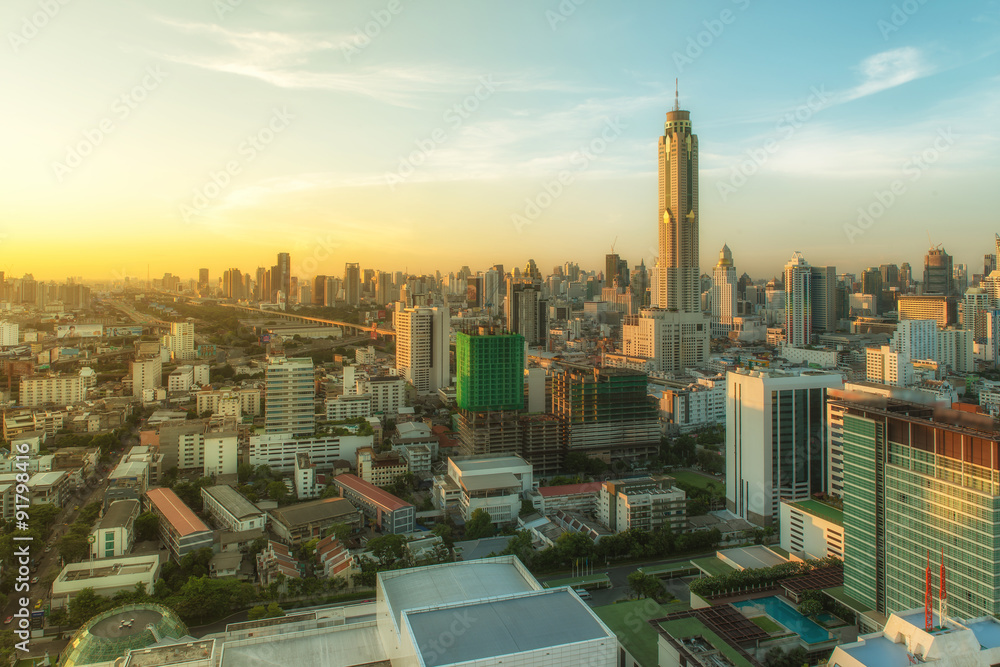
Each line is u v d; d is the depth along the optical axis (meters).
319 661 169.50
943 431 181.88
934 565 183.25
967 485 174.62
